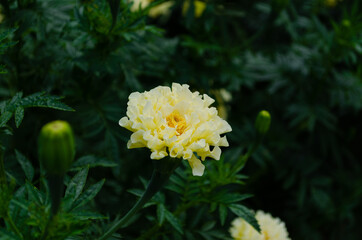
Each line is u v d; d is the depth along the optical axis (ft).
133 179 2.53
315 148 3.50
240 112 3.39
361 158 3.76
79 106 2.19
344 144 3.49
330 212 3.26
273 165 3.19
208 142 1.65
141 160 2.61
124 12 2.05
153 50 2.44
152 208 2.17
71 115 2.19
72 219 1.59
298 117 3.05
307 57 3.17
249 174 3.18
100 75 2.13
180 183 1.96
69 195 1.59
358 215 3.68
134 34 2.05
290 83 3.16
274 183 3.37
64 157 1.46
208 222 2.04
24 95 2.17
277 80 3.15
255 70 3.16
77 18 2.00
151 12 3.31
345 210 3.28
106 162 1.90
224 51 2.88
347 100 3.11
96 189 1.66
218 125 1.67
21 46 2.10
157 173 1.66
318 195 3.16
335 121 3.11
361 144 3.73
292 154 3.29
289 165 3.19
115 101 2.23
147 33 2.53
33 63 2.16
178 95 1.70
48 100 1.68
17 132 2.21
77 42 2.01
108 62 2.06
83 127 2.17
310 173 3.29
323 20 3.80
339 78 3.20
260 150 2.96
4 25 2.17
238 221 2.22
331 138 3.34
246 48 3.09
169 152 1.62
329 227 3.53
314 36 3.23
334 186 3.61
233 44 3.20
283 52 3.18
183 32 3.64
